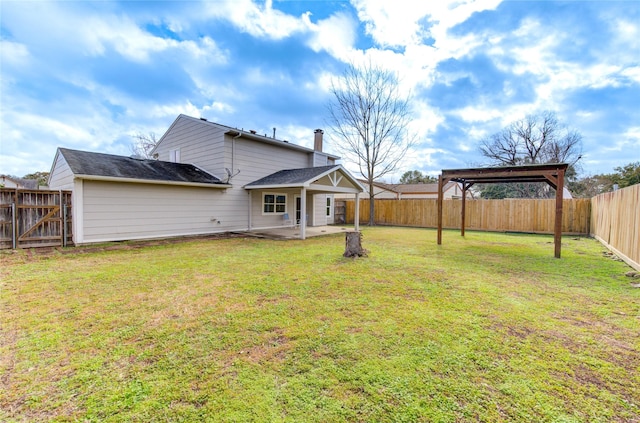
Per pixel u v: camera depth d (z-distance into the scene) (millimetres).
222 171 11953
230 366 2469
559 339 2965
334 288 4613
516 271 5777
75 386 2209
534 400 2061
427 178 40688
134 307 3791
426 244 9469
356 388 2184
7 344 2832
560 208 7246
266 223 13820
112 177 8805
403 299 4113
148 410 1957
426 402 2033
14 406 1992
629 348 2799
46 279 5055
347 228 14969
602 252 8047
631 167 22344
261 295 4273
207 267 6000
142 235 9898
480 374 2361
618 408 1986
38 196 8133
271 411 1946
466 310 3715
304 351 2707
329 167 12227
